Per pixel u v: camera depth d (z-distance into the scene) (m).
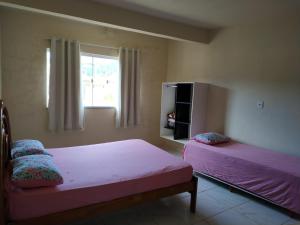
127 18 3.19
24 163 1.84
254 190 2.68
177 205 2.59
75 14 2.81
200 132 4.12
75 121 3.89
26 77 3.51
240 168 2.81
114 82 4.41
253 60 3.47
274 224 2.29
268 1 2.70
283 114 3.15
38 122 3.67
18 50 3.41
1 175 1.56
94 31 3.99
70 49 3.71
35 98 3.61
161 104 4.61
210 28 3.96
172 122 4.55
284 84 3.13
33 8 2.57
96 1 2.91
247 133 3.59
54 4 2.67
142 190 2.10
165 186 2.24
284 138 3.15
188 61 4.51
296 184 2.32
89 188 1.84
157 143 5.07
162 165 2.37
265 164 2.61
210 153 3.17
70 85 3.75
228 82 3.82
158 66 4.88
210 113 4.12
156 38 4.75
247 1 2.73
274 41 3.21
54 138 3.83
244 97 3.61
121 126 4.44
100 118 4.26
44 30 3.56
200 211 2.48
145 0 2.84
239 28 3.64
